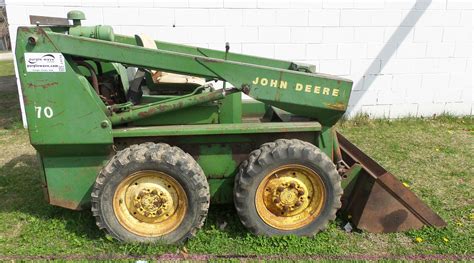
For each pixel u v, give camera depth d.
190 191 3.25
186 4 6.36
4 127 6.70
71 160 3.39
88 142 3.27
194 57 3.27
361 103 7.32
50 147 3.27
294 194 3.42
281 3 6.59
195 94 3.42
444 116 7.54
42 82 3.15
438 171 5.17
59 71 3.14
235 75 3.33
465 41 7.28
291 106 3.43
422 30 7.11
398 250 3.42
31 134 3.22
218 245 3.42
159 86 3.75
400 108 7.46
